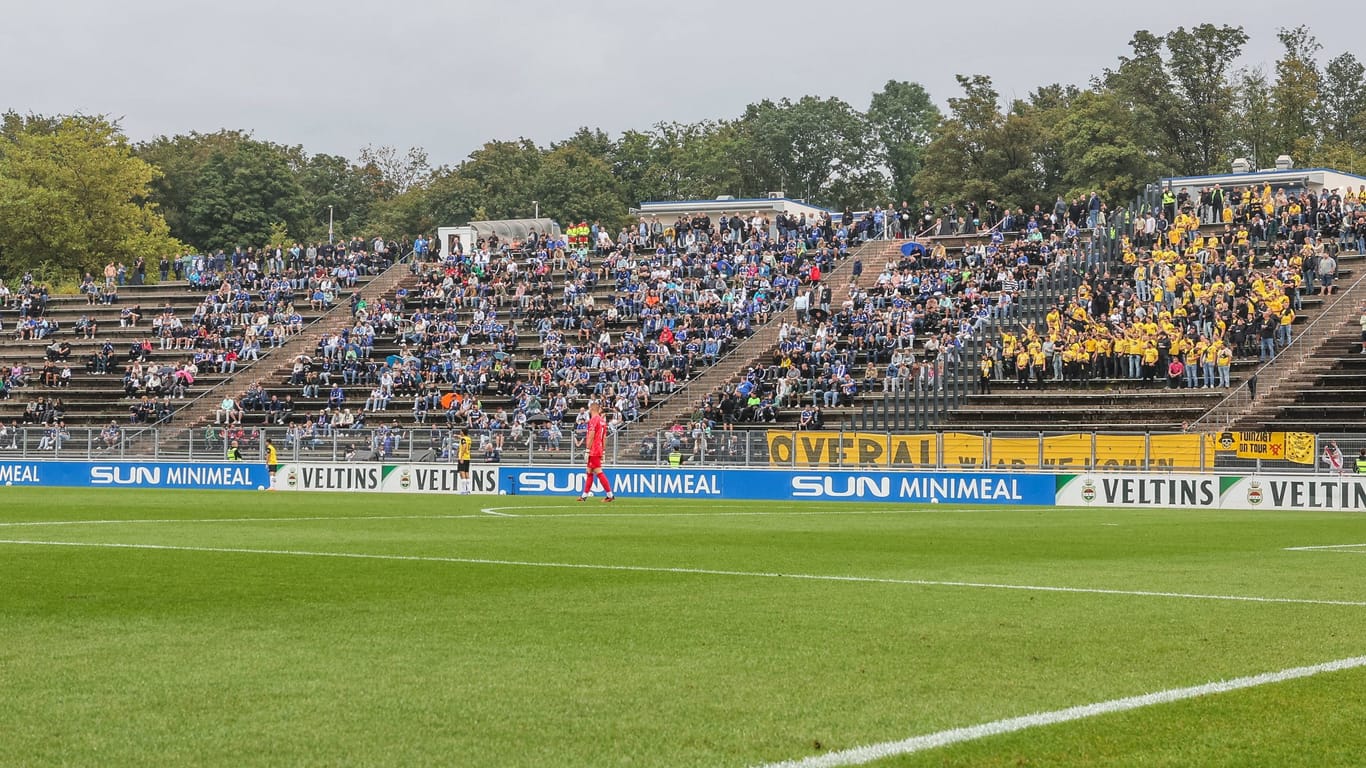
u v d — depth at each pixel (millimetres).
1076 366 60156
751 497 53125
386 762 8594
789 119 144625
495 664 11891
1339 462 45906
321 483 58344
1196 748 9000
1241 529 32438
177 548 23953
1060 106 133875
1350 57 139500
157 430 60562
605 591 17484
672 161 151250
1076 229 70438
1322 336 59469
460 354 71562
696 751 8859
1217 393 56562
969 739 9180
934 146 119750
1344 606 16281
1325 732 9453
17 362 79750
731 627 14188
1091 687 10969
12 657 12148
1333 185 83500
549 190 138000
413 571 19984
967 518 37031
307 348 76250
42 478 62062
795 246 77062
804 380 62406
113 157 119500
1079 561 22672
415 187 165875
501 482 56125
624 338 70250
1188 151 122688
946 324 64438
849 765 8508
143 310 82938
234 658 12125
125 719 9680
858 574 19984
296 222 144625
